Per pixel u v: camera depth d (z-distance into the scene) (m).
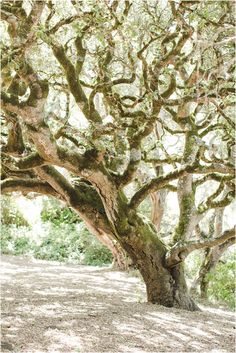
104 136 8.86
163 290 9.79
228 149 9.52
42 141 7.62
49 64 9.66
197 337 7.48
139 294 11.60
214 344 7.18
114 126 8.04
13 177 10.08
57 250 21.94
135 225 9.49
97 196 9.97
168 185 13.05
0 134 8.98
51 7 8.22
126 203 9.38
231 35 9.05
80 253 21.83
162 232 20.42
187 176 10.23
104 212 9.87
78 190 9.89
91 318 7.94
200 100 8.59
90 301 9.82
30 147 9.42
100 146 8.20
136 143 8.85
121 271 17.08
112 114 9.50
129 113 8.36
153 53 9.86
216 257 13.25
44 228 23.20
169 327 7.91
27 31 6.79
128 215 9.37
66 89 9.52
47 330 6.89
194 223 10.32
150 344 6.77
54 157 8.01
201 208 10.43
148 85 8.32
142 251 9.66
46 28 7.63
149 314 8.73
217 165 8.91
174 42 9.04
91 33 8.04
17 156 8.45
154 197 16.73
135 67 9.71
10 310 8.10
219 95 8.62
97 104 14.64
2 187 9.89
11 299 9.35
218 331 8.06
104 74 8.93
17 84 8.27
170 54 8.09
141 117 8.31
